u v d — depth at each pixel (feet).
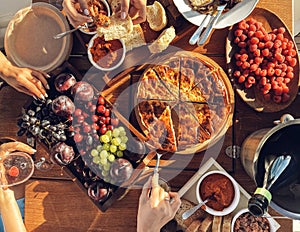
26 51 3.24
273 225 3.07
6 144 3.15
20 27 3.25
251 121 3.31
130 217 3.28
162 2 3.22
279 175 2.61
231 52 3.23
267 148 2.69
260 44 3.13
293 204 2.61
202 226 3.07
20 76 3.05
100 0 3.13
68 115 2.98
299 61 3.23
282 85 3.18
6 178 3.15
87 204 3.30
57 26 3.23
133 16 3.12
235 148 3.28
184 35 3.28
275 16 3.26
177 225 3.18
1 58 3.13
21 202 3.51
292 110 3.32
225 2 3.09
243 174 3.28
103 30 3.08
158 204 2.91
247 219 3.09
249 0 3.15
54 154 2.97
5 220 3.19
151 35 3.24
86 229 3.29
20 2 3.46
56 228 3.30
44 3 3.22
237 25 3.18
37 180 3.30
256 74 3.16
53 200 3.30
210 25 3.01
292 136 2.66
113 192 3.16
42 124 2.97
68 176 3.28
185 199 3.16
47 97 3.08
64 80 3.04
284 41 3.18
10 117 3.31
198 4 3.13
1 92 3.32
